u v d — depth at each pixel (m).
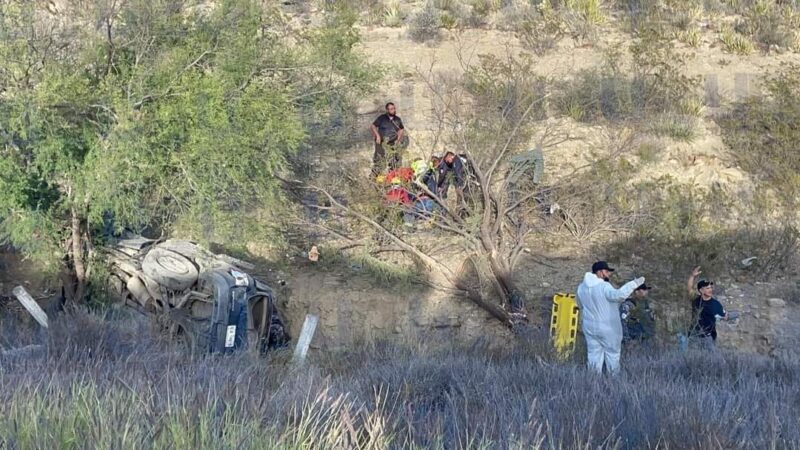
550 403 21.27
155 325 37.16
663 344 37.88
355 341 39.09
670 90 57.72
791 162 52.19
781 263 47.00
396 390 23.92
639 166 52.47
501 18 70.62
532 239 48.44
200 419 14.66
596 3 69.69
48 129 37.28
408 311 44.06
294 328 44.03
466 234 45.53
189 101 38.50
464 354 33.53
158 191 41.16
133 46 40.28
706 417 19.33
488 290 44.56
